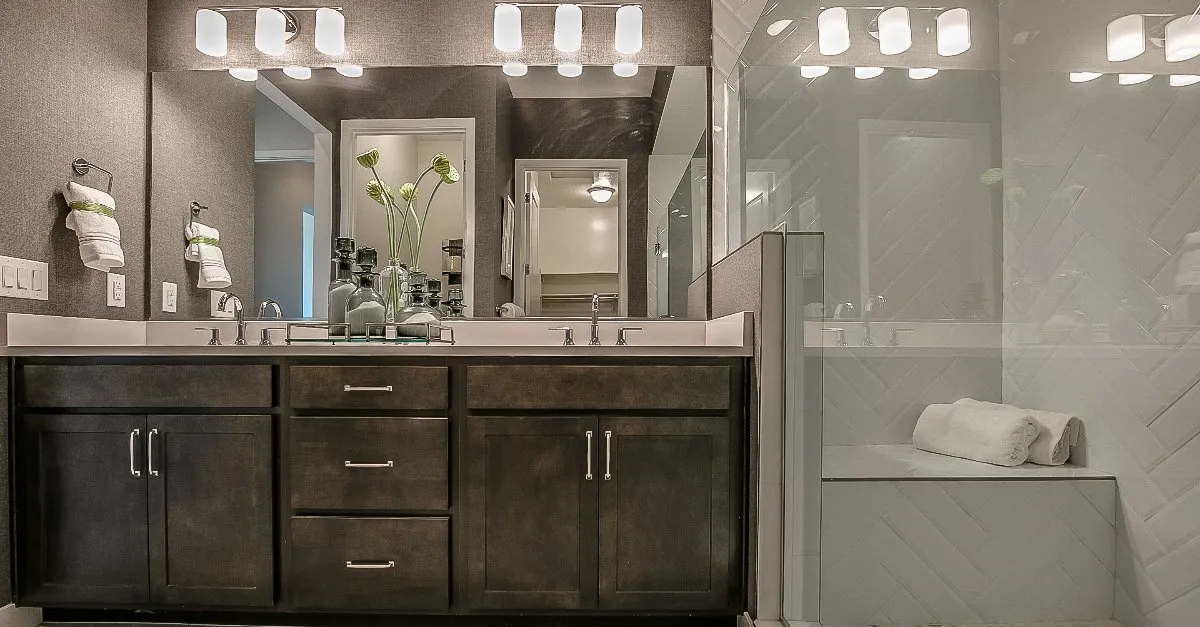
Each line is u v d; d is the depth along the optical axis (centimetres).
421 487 189
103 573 191
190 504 190
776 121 182
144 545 190
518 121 269
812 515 153
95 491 191
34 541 192
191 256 263
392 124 269
